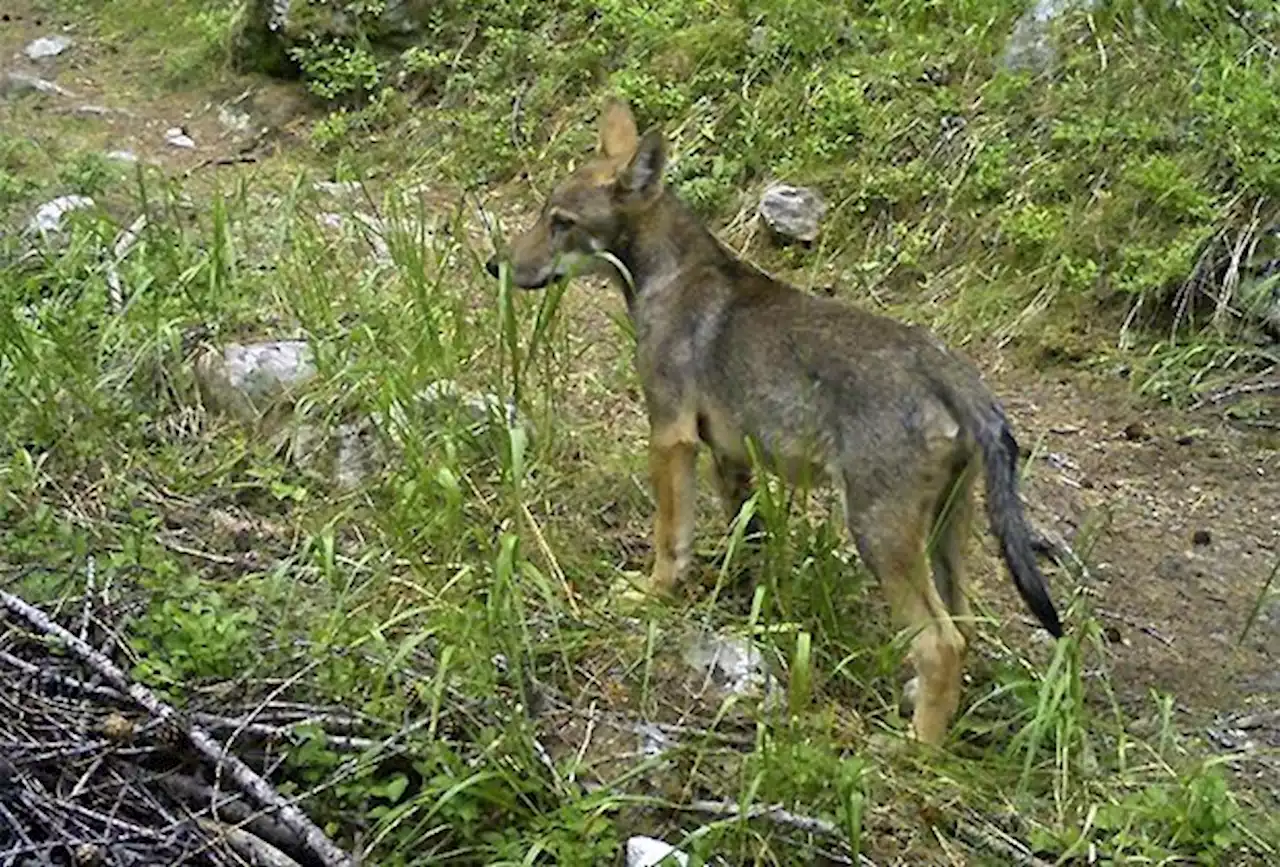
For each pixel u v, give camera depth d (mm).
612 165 5848
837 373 5172
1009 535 4922
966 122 9148
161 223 8125
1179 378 7793
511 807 4535
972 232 8680
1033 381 7930
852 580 5586
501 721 4777
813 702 5168
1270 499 6977
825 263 8844
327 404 6371
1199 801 4777
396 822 4430
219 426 6484
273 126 10852
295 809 4449
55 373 6434
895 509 5055
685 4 10492
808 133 9398
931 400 5023
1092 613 6023
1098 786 4938
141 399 6578
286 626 5160
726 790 4750
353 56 10984
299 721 4754
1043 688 4883
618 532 6133
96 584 5242
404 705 4828
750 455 5250
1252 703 5578
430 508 5746
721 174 9398
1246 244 8109
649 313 5672
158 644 5020
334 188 9500
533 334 6422
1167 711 5129
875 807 4738
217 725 4676
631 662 5203
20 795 4367
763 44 9984
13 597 4980
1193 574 6371
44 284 7379
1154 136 8688
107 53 12172
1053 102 9070
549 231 5871
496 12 10984
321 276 7273
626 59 10367
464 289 7746
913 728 5078
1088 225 8438
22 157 9391
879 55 9805
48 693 4746
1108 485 7055
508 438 5734
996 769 4977
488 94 10547
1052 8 9555
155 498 5961
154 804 4465
